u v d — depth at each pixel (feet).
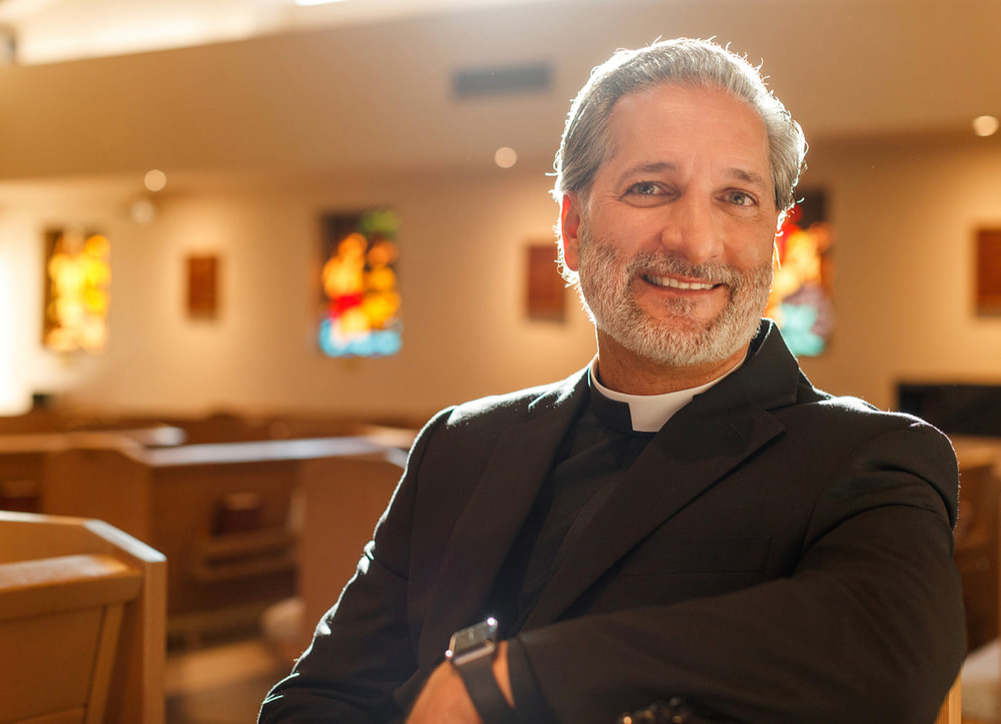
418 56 27.32
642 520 3.36
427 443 4.35
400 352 31.71
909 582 2.76
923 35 20.79
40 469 17.46
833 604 2.71
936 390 23.47
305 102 28.76
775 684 2.60
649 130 3.67
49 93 32.24
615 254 3.69
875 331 25.17
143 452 14.03
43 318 37.83
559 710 2.64
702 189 3.61
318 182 32.04
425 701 2.83
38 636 4.27
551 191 4.31
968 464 11.10
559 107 25.81
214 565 14.46
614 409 3.81
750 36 21.99
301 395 33.30
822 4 21.34
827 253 25.88
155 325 35.86
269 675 13.64
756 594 2.77
